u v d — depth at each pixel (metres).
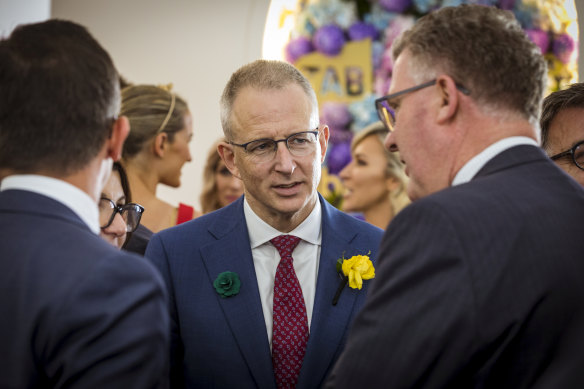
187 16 5.24
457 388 1.02
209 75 5.25
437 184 1.18
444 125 1.15
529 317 0.98
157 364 0.95
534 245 1.00
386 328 1.03
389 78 5.21
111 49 5.18
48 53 0.99
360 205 3.85
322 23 5.22
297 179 1.53
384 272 1.08
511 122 1.14
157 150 2.40
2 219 0.97
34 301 0.90
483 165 1.13
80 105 0.99
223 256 1.62
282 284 1.56
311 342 1.50
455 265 1.00
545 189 1.08
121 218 1.69
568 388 0.94
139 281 0.96
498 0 5.14
